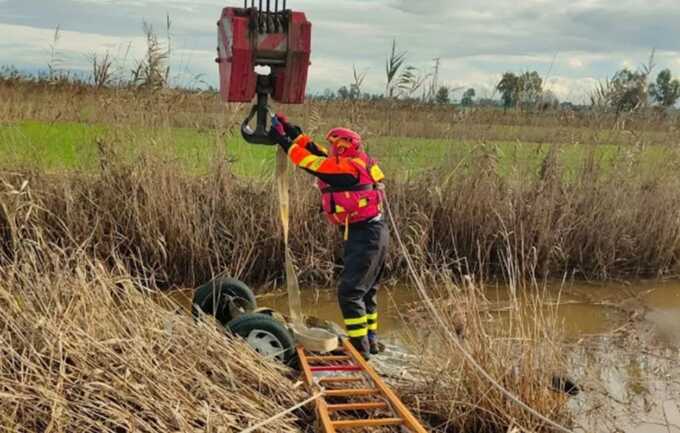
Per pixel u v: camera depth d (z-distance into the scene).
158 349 4.57
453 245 9.06
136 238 8.05
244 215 8.41
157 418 3.84
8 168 7.90
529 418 4.83
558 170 9.73
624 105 10.24
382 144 9.58
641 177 10.30
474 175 9.41
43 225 7.48
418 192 9.35
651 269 9.71
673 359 6.43
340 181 5.55
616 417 5.17
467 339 5.14
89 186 8.19
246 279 8.39
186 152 8.72
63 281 4.69
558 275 9.47
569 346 6.48
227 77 4.63
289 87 4.73
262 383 4.69
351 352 5.29
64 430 3.67
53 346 4.04
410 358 6.03
